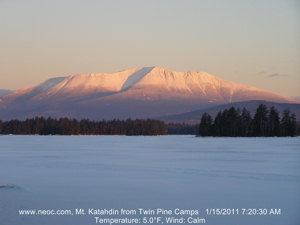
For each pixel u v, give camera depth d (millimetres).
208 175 45812
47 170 51469
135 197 33000
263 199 32062
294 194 33906
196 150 94312
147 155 78375
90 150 97250
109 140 183250
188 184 39219
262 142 139875
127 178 43562
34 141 166375
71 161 64500
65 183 40062
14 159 68812
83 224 25625
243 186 37875
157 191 35469
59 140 181125
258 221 26062
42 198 32500
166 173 47781
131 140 183875
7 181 41594
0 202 31078
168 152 87625
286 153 81000
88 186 38188
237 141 153125
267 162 61188
